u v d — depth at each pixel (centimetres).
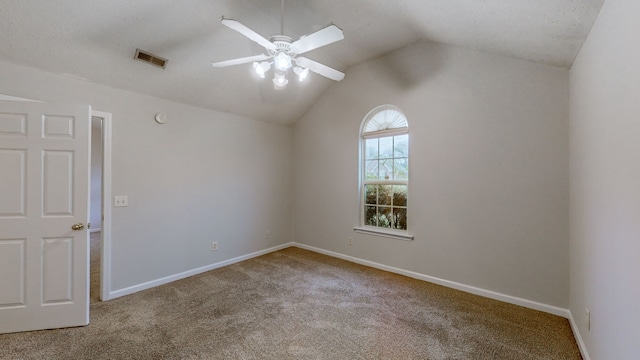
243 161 399
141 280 293
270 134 438
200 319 230
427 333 211
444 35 274
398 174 352
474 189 282
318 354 185
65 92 244
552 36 193
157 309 248
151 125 301
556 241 239
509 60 260
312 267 365
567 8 158
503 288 266
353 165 389
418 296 277
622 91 125
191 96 325
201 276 332
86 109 226
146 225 297
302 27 279
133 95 287
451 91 296
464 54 287
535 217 249
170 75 286
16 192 209
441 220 305
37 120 213
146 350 188
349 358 181
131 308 250
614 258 134
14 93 221
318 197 435
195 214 342
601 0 143
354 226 388
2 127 206
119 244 277
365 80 372
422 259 321
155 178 304
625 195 122
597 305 158
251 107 387
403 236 333
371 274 338
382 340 201
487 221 275
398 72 339
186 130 333
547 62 235
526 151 253
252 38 183
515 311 245
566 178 233
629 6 118
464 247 290
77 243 221
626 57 120
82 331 212
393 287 299
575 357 184
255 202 416
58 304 216
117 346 192
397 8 239
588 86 176
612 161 136
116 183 275
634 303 113
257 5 243
